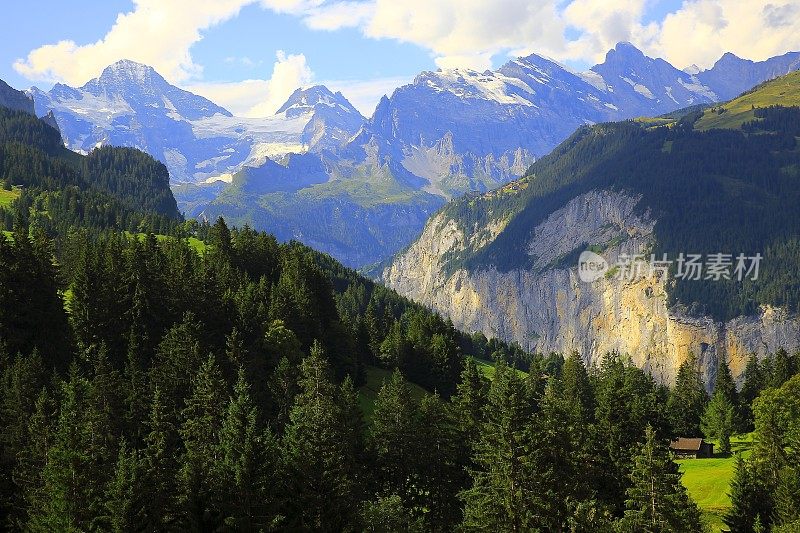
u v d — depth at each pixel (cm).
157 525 6238
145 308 10856
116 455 7431
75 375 8531
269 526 6378
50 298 10494
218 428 7888
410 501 8688
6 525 6744
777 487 8969
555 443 8012
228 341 10294
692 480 12706
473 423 9481
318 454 7144
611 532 7100
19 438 7444
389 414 8956
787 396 12675
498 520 7306
